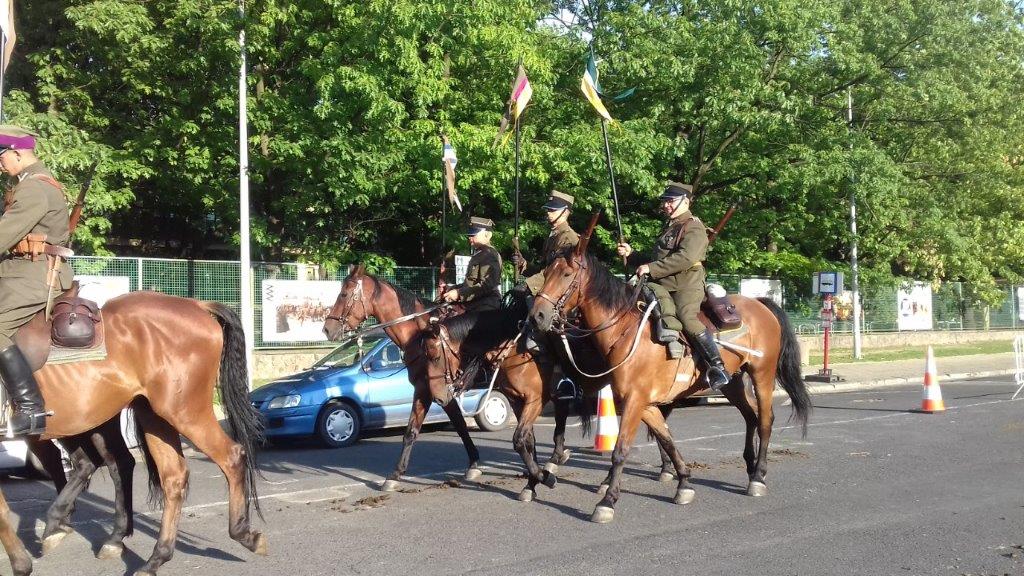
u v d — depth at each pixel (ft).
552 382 30.37
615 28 71.97
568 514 26.76
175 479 21.77
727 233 81.10
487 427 47.21
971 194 104.01
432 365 29.86
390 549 22.98
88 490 32.04
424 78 61.52
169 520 21.29
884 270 99.04
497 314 30.37
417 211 78.28
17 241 19.66
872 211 87.97
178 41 63.31
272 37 64.44
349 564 21.72
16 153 20.18
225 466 21.90
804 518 25.70
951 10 86.63
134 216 80.43
